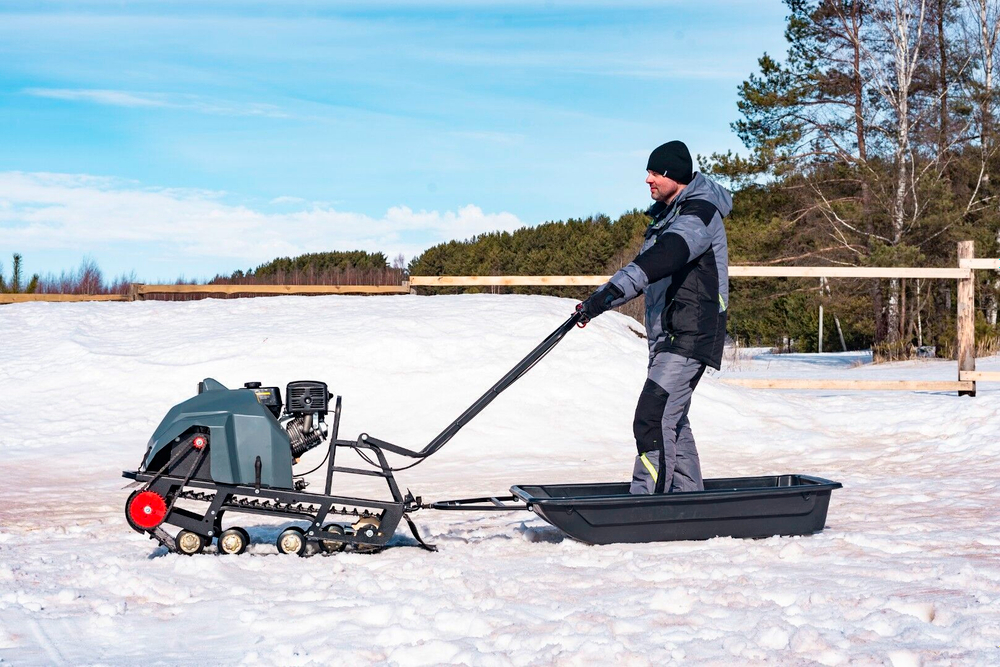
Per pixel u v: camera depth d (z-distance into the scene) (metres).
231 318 11.97
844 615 2.94
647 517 4.27
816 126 23.95
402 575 3.71
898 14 22.81
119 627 3.06
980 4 23.19
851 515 5.09
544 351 4.43
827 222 23.34
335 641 2.80
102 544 4.54
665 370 4.62
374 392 9.76
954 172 22.59
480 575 3.62
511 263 36.81
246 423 4.21
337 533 4.22
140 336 11.59
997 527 4.58
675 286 4.64
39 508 5.82
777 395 11.35
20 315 12.83
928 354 20.58
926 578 3.43
